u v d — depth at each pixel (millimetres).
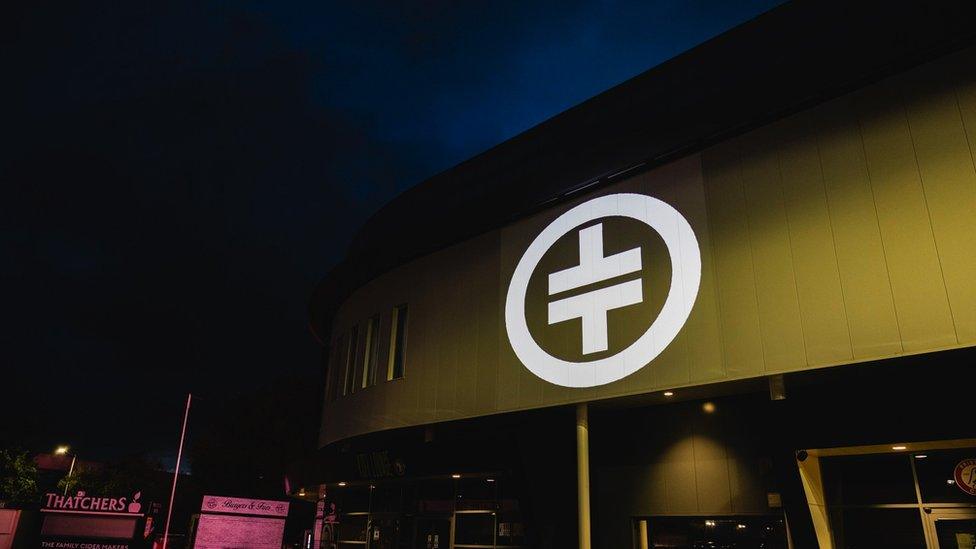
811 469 12953
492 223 17750
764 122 13047
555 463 16125
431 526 20094
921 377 11500
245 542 30359
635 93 16625
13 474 37656
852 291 11008
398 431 18828
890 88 11570
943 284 10141
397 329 20000
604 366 14031
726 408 13961
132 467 64562
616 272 14492
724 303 12500
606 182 15375
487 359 16500
